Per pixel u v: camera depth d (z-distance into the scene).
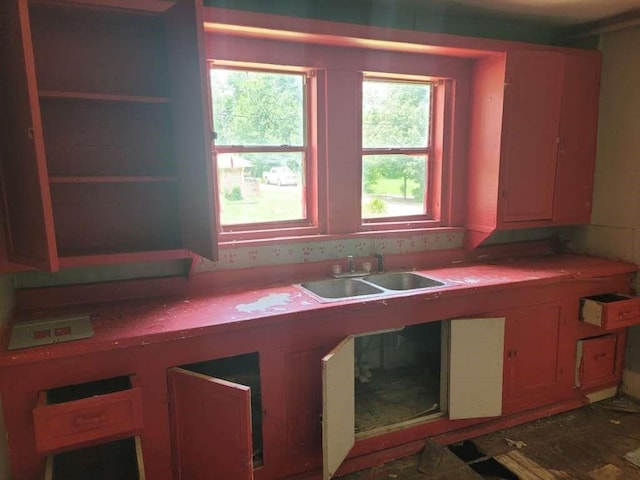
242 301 2.14
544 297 2.62
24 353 1.56
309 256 2.62
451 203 2.98
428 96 2.92
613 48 2.90
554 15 2.79
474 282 2.46
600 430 2.61
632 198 2.90
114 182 2.02
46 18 1.85
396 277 2.74
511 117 2.70
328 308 2.05
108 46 1.96
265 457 2.05
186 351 1.82
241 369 2.41
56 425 1.50
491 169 2.78
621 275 2.88
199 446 1.82
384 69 2.62
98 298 2.13
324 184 2.60
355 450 2.28
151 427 1.81
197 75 1.68
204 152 1.73
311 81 2.51
